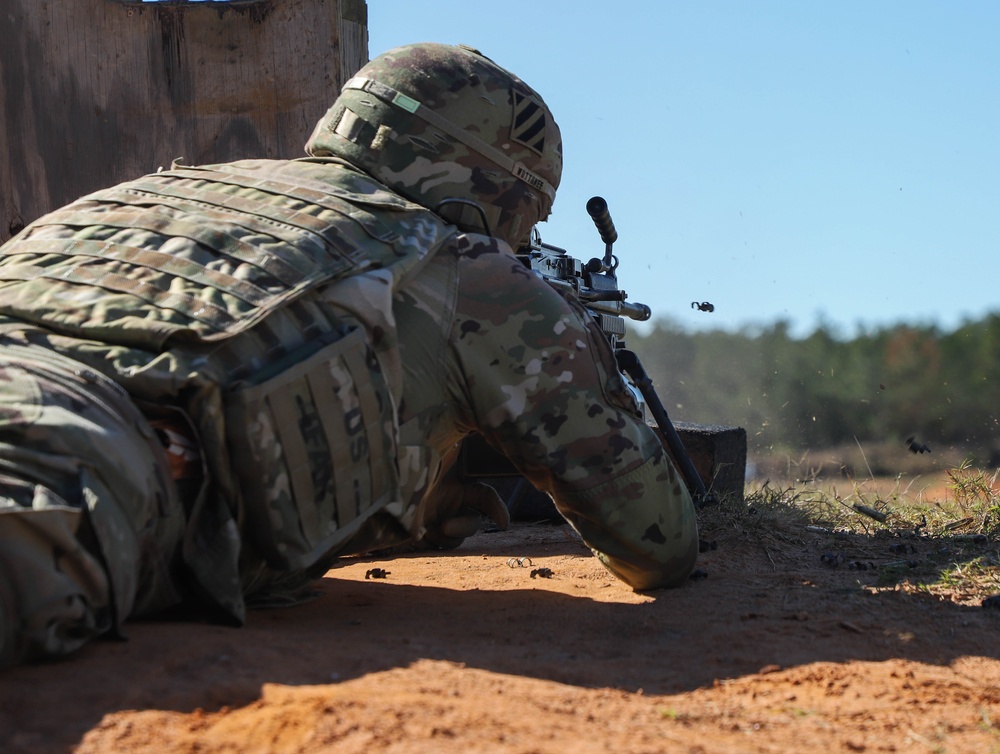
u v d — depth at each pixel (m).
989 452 21.84
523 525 6.96
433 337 3.96
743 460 7.39
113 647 2.99
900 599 4.45
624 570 4.46
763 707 3.02
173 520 3.27
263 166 4.25
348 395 3.57
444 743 2.41
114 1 7.30
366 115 4.37
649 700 3.00
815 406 23.91
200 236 3.68
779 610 4.23
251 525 3.47
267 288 3.54
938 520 6.58
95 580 2.90
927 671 3.45
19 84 6.96
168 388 3.28
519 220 4.55
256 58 7.50
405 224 4.05
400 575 5.12
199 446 3.32
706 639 3.76
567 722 2.66
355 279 3.72
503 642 3.67
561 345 4.15
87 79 7.23
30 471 2.86
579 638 3.77
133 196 3.95
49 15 7.08
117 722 2.49
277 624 3.68
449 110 4.36
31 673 2.75
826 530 6.27
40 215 7.07
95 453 2.99
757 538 5.84
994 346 23.67
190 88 7.49
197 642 3.07
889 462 19.62
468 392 4.05
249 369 3.41
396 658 3.17
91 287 3.51
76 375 3.17
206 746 2.39
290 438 3.43
